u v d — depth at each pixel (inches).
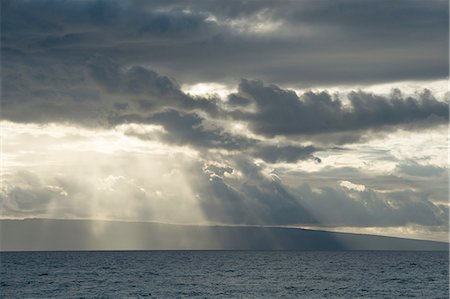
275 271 6392.7
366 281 5044.3
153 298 3762.3
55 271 6338.6
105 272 6156.5
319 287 4498.0
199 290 4229.8
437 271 6427.2
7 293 4065.0
